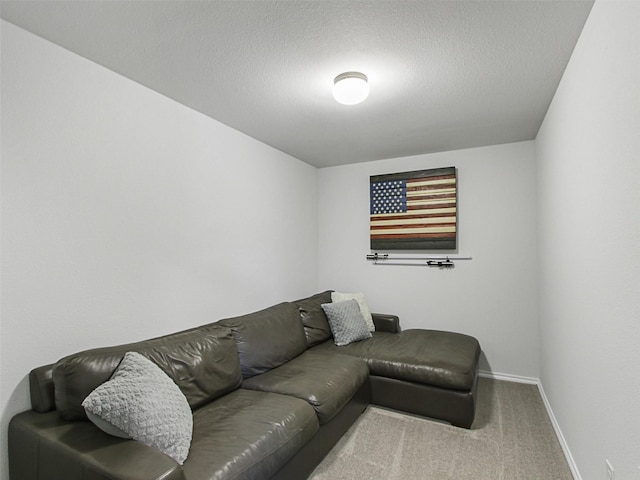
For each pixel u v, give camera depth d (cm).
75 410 147
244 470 138
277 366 254
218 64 190
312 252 422
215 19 151
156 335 220
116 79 198
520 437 228
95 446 127
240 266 297
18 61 156
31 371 157
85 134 182
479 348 320
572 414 192
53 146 169
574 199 182
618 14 120
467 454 209
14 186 154
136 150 209
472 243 353
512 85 215
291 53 179
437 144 341
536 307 326
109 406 128
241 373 226
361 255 411
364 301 373
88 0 138
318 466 198
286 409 182
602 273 141
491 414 261
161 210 225
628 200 115
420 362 260
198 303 253
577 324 180
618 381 125
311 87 217
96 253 187
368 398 272
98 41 168
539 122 279
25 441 139
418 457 206
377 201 395
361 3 142
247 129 295
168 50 176
